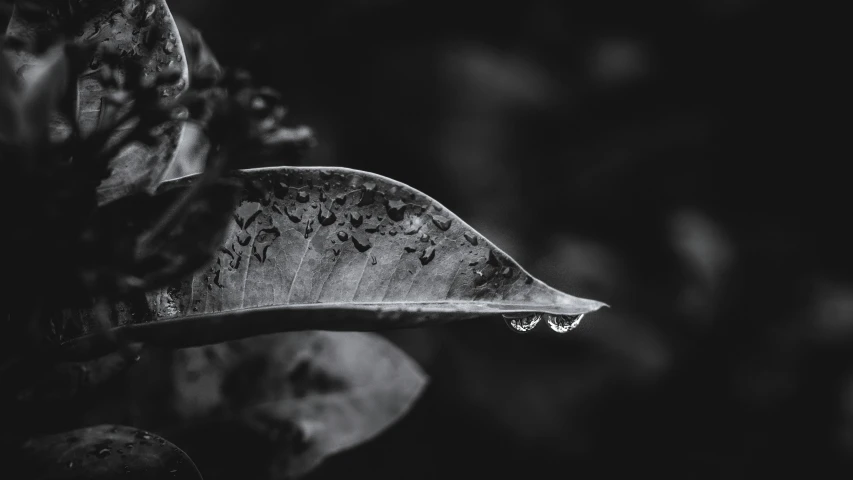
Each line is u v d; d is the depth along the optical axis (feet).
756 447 2.13
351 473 1.54
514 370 1.85
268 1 1.58
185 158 0.89
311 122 1.70
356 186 0.85
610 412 1.97
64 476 0.81
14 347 0.78
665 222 2.15
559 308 0.83
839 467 2.14
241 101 0.79
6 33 0.81
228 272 0.83
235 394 0.95
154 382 0.93
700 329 2.12
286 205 0.84
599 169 2.14
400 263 0.84
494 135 1.96
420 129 1.89
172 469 0.82
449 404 1.77
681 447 2.06
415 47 1.91
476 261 0.84
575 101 2.15
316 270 0.84
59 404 0.81
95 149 0.78
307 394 0.96
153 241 0.79
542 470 1.84
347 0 1.73
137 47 0.84
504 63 2.03
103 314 0.82
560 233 2.06
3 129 0.76
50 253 0.77
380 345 0.98
